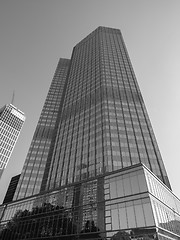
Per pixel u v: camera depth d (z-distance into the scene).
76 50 131.75
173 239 27.75
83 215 33.47
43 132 95.69
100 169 48.09
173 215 34.06
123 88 79.00
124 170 35.03
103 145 53.91
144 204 27.81
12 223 44.81
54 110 107.19
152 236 23.73
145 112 68.12
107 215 30.33
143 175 31.69
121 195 31.58
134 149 53.03
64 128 76.25
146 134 58.81
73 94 92.69
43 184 59.19
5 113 195.50
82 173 51.12
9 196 109.25
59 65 146.12
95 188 36.56
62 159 62.19
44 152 86.56
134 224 26.44
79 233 31.19
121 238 26.16
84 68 104.31
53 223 36.56
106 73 87.00
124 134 57.53
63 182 53.28
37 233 37.28
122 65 94.88
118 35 127.56
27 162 81.56
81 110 77.62
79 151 59.16
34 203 44.97
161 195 34.03
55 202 40.75
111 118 63.06
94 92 80.38
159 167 49.12
